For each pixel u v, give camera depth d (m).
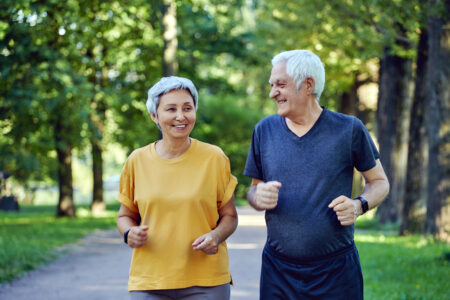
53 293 6.83
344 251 2.98
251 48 24.25
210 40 23.31
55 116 16.48
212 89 25.77
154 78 20.73
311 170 2.93
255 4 20.84
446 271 7.52
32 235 13.43
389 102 16.91
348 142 2.94
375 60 18.08
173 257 3.05
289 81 2.91
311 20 14.93
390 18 12.25
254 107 42.31
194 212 3.06
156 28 18.64
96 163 23.66
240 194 39.25
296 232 2.94
